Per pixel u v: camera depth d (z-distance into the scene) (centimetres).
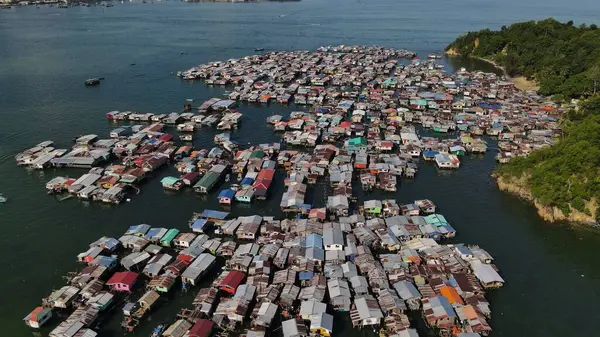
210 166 11988
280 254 8225
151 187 11281
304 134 14112
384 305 6938
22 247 8788
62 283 7762
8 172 11925
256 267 7831
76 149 13012
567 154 10556
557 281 8000
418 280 7556
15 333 6706
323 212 9594
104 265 7919
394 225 9169
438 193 11056
